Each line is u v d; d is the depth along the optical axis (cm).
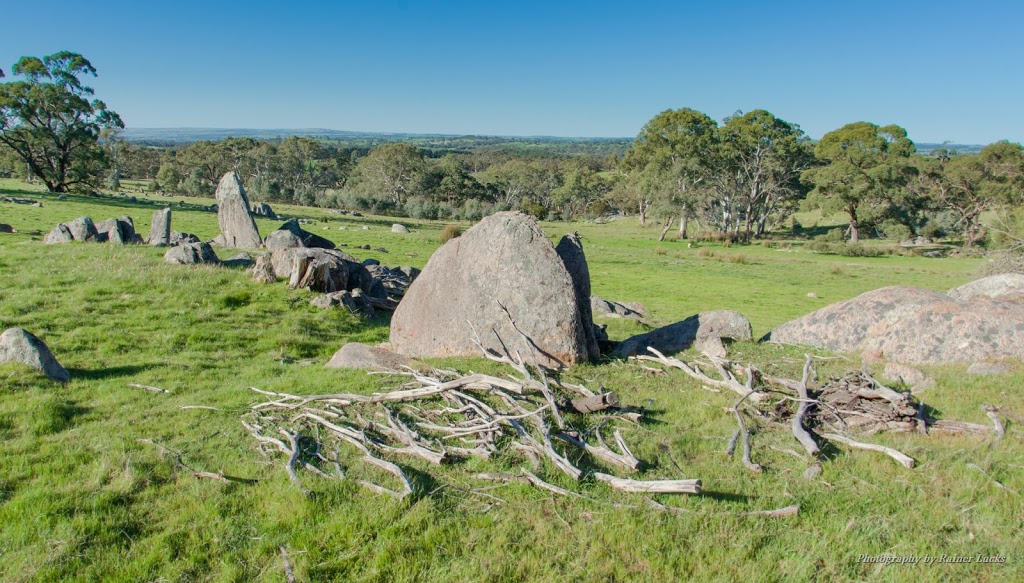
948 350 1061
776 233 8700
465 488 618
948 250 6606
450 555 510
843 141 8075
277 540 529
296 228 2906
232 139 11681
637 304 2542
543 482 609
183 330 1362
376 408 838
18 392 895
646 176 7738
